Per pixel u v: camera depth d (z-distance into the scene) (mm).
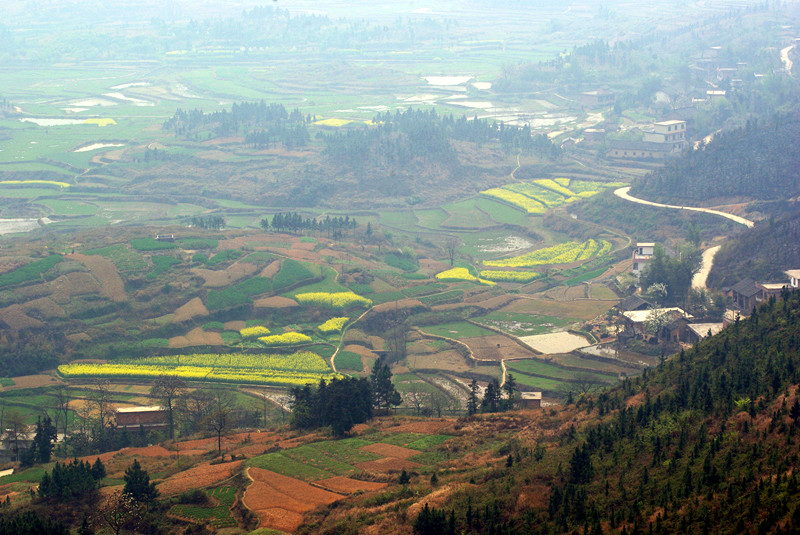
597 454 91312
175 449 116312
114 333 162375
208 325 169250
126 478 94562
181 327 167250
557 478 87375
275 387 146750
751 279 170000
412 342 167500
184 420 130750
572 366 148000
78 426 129875
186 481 99500
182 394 137000
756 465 78062
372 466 101125
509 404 126125
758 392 94125
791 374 95125
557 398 137125
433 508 80875
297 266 195125
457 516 82062
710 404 94750
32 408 139250
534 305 186500
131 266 183875
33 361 152750
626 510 77438
